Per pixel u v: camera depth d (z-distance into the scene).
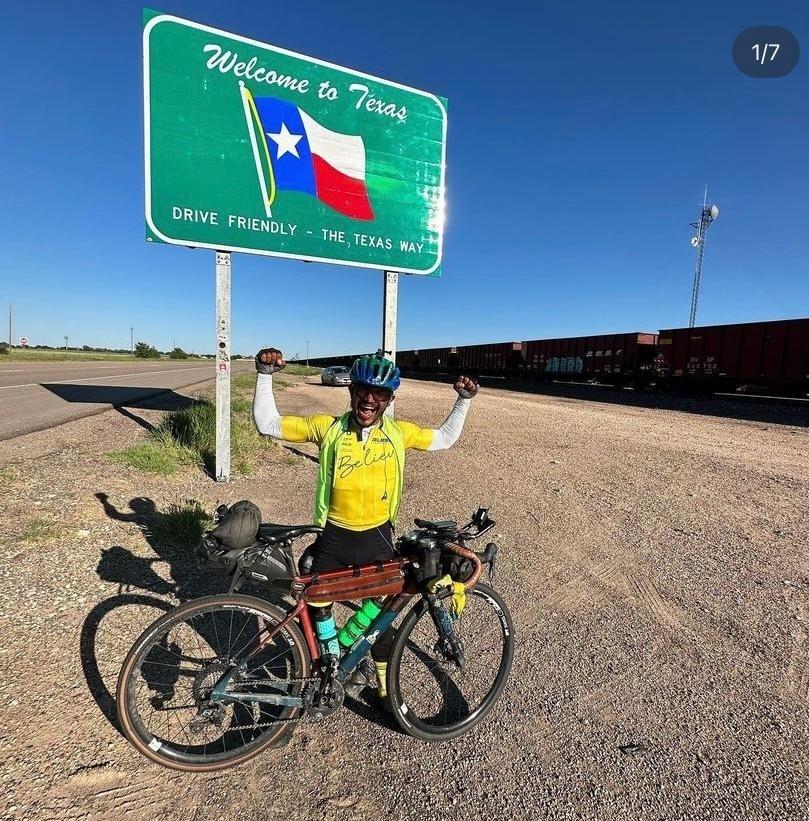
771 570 4.14
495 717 2.45
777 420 15.13
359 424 2.13
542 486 6.68
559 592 3.74
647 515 5.52
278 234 6.42
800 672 2.82
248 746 2.12
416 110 7.15
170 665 2.58
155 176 5.73
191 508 4.74
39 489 5.03
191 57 5.80
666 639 3.14
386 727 2.37
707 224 38.09
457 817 1.90
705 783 2.08
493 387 33.00
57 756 2.07
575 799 1.99
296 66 6.34
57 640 2.79
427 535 2.19
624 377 29.47
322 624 2.23
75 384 18.88
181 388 19.55
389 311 7.36
